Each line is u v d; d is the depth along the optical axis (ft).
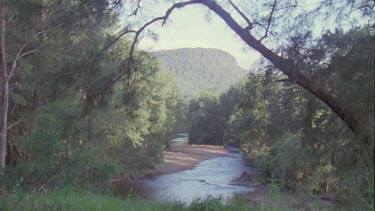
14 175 28.66
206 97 360.07
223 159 213.66
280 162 64.34
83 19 23.94
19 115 65.72
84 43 27.61
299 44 19.98
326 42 18.98
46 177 29.99
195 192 96.68
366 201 15.55
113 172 36.17
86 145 34.19
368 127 14.97
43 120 31.32
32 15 22.44
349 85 16.07
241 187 108.37
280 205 21.79
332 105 18.34
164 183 120.37
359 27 18.13
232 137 283.59
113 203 21.38
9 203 18.62
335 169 19.83
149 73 30.07
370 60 14.88
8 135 64.03
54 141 30.42
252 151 149.28
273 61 21.49
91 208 19.30
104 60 27.61
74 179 31.45
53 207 18.40
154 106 166.20
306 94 21.62
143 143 154.71
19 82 60.18
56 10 23.13
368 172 14.99
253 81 24.85
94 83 27.45
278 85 23.72
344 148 18.42
